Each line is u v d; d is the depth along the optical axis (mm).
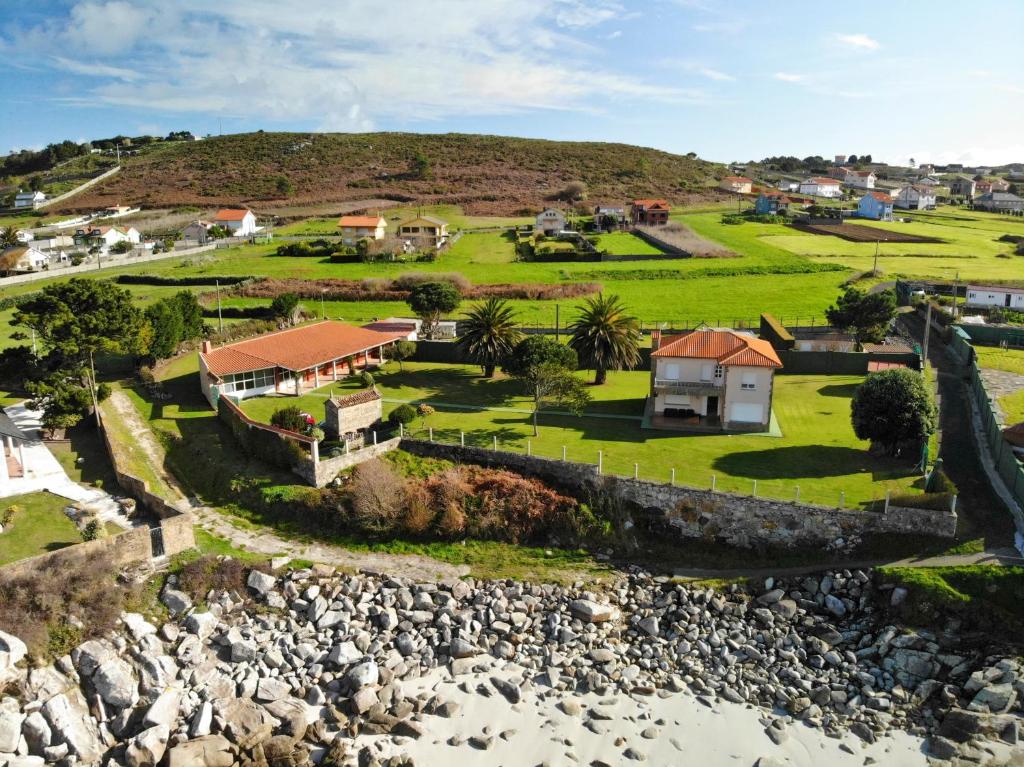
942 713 32562
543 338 67312
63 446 55750
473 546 46562
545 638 38844
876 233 157375
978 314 93625
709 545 45312
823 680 35000
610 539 46375
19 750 29875
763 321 86500
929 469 48625
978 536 41438
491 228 167500
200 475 53906
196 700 33375
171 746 30875
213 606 39406
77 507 46281
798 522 43719
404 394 68625
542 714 33375
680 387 59438
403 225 154000
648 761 30672
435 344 81000
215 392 64375
